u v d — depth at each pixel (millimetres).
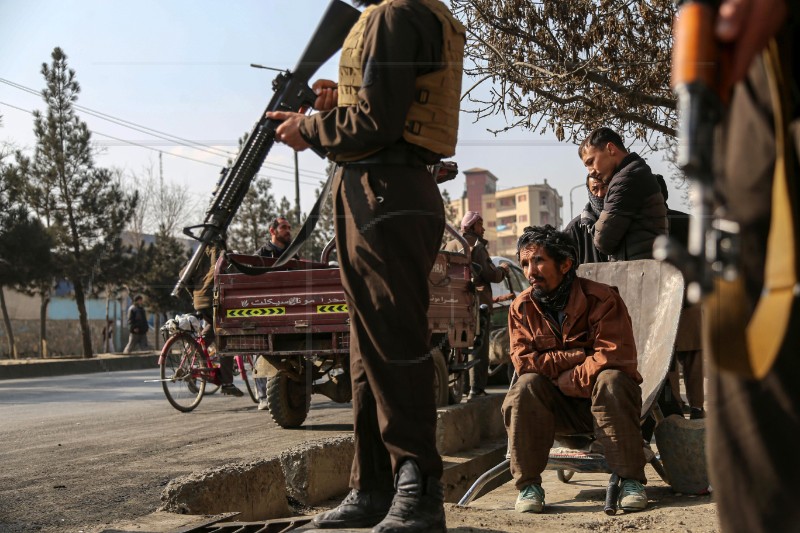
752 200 1166
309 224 2650
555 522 3316
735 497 1227
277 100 2674
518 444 3744
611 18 7707
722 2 1038
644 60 7676
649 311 4320
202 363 8820
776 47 1155
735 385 1213
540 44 8039
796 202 1158
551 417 3787
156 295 30672
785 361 1177
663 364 4031
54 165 25672
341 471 4645
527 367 3826
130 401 10391
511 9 7941
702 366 5195
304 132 2482
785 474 1190
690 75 996
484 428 7074
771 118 1157
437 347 6941
